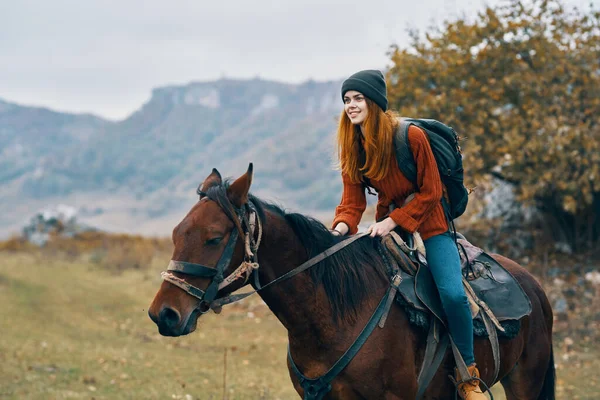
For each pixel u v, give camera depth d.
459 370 3.60
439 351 3.67
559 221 14.05
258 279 3.40
